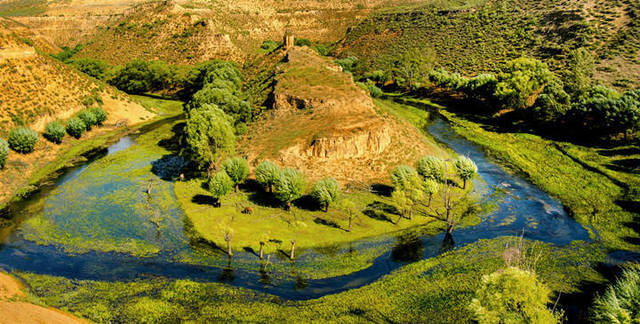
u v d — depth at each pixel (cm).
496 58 13588
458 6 18512
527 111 9894
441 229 5238
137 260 4375
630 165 6844
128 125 9994
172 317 3400
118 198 5925
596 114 7962
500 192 6378
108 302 3578
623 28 12119
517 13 15675
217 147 6556
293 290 3919
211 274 4156
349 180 6550
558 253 4500
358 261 4469
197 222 5228
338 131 7056
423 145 7638
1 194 6003
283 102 8394
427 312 3438
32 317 2955
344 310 3525
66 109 8794
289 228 5147
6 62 8431
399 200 5206
